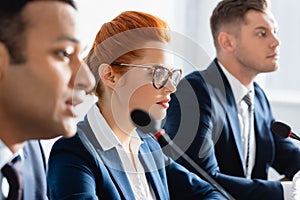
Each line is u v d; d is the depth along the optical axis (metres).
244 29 2.33
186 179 1.75
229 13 2.36
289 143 2.50
